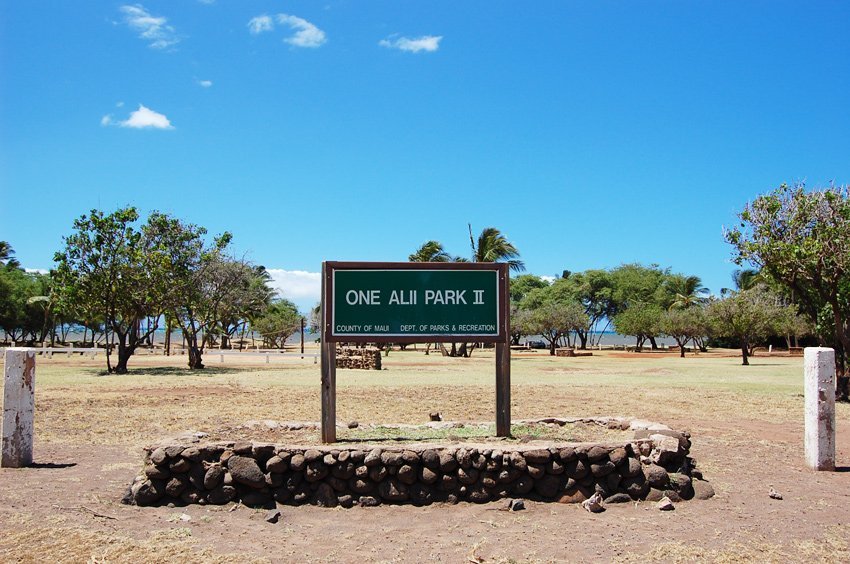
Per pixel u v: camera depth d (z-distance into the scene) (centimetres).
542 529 562
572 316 5191
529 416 1277
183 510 607
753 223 1745
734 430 1128
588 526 571
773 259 1694
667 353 6266
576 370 3062
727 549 518
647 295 7875
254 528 563
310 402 1503
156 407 1386
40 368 2805
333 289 757
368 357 3020
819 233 1627
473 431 832
